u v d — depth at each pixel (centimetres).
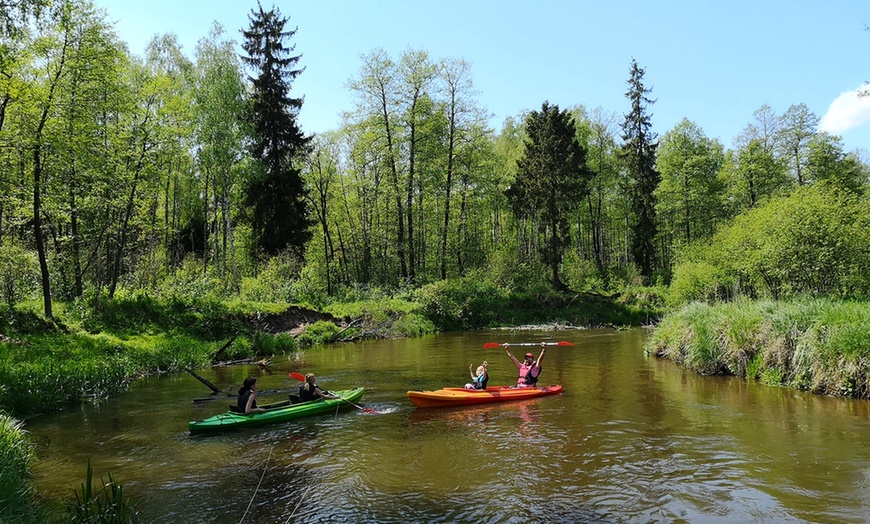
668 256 5347
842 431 908
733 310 1584
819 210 1680
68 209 2003
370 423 1052
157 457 859
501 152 5019
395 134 3694
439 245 4134
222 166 3102
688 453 819
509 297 3578
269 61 3434
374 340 2677
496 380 1515
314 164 4119
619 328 3256
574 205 4131
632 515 610
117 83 2148
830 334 1195
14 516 541
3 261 1928
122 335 1909
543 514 617
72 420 1098
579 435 932
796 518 594
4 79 1593
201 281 2477
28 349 1497
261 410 1059
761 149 4438
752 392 1241
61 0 1569
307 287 3036
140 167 2283
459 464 794
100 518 541
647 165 4316
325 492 698
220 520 621
